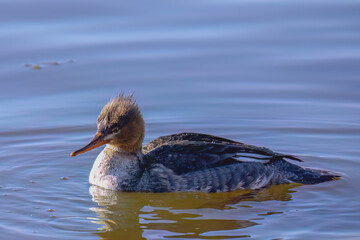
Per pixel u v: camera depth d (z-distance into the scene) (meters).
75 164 14.97
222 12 23.17
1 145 15.90
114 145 13.59
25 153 15.46
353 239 10.95
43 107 18.02
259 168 13.71
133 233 11.42
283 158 15.02
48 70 19.91
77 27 22.08
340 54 20.56
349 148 15.54
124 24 22.34
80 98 18.48
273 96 18.55
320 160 14.97
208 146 13.75
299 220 11.82
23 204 12.62
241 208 12.53
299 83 19.17
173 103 18.23
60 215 12.16
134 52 20.98
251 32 21.94
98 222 11.88
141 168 13.56
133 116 13.58
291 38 21.59
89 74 19.75
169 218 12.09
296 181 13.98
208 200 13.03
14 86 19.12
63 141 16.23
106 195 13.19
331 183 13.70
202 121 17.25
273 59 20.48
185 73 19.84
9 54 20.61
